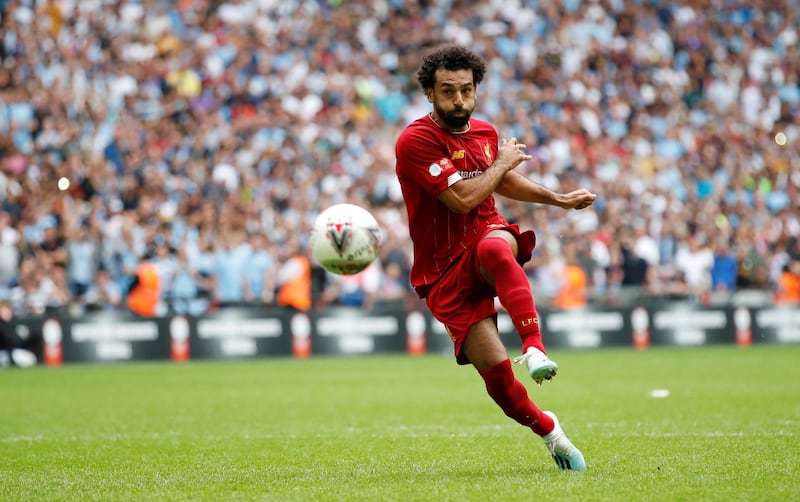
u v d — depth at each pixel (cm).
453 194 1727
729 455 1973
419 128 1762
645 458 1953
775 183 7531
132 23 7438
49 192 6197
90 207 6116
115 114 6850
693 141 7612
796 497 1507
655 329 6003
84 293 5700
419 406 3195
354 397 3525
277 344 5619
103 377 4566
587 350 5897
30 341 5375
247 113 7125
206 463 2041
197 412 3133
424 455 2092
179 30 7481
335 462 2017
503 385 1745
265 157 6675
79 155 6456
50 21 7325
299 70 7356
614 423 2628
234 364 5281
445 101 1736
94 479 1852
